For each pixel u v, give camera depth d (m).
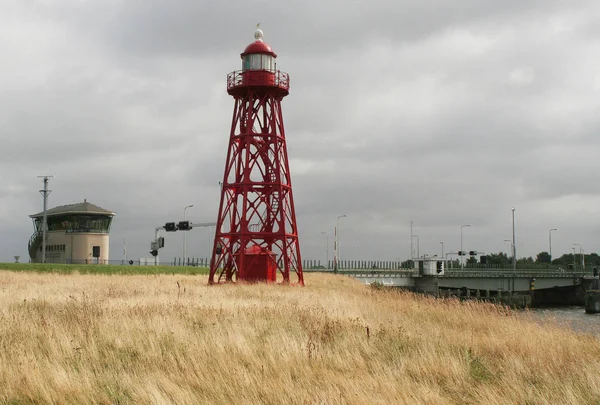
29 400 13.45
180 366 16.03
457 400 14.66
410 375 16.53
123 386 14.30
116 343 18.45
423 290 105.75
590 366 17.14
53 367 15.09
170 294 35.81
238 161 56.81
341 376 15.60
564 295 132.62
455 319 28.05
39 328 19.78
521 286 118.50
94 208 120.00
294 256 58.00
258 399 13.63
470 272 122.50
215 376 14.84
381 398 13.77
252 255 55.72
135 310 24.31
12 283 45.72
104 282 50.47
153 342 18.25
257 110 57.44
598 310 89.94
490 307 33.97
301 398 13.57
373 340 20.45
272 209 57.66
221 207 56.97
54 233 122.44
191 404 13.09
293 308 27.77
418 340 21.22
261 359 16.89
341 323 23.44
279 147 57.50
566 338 22.77
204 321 22.50
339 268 118.69
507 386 15.30
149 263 106.81
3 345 17.31
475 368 17.53
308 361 16.84
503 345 20.83
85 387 14.05
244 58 57.50
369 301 35.03
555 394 14.73
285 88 56.97
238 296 36.66
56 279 54.06
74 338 18.58
